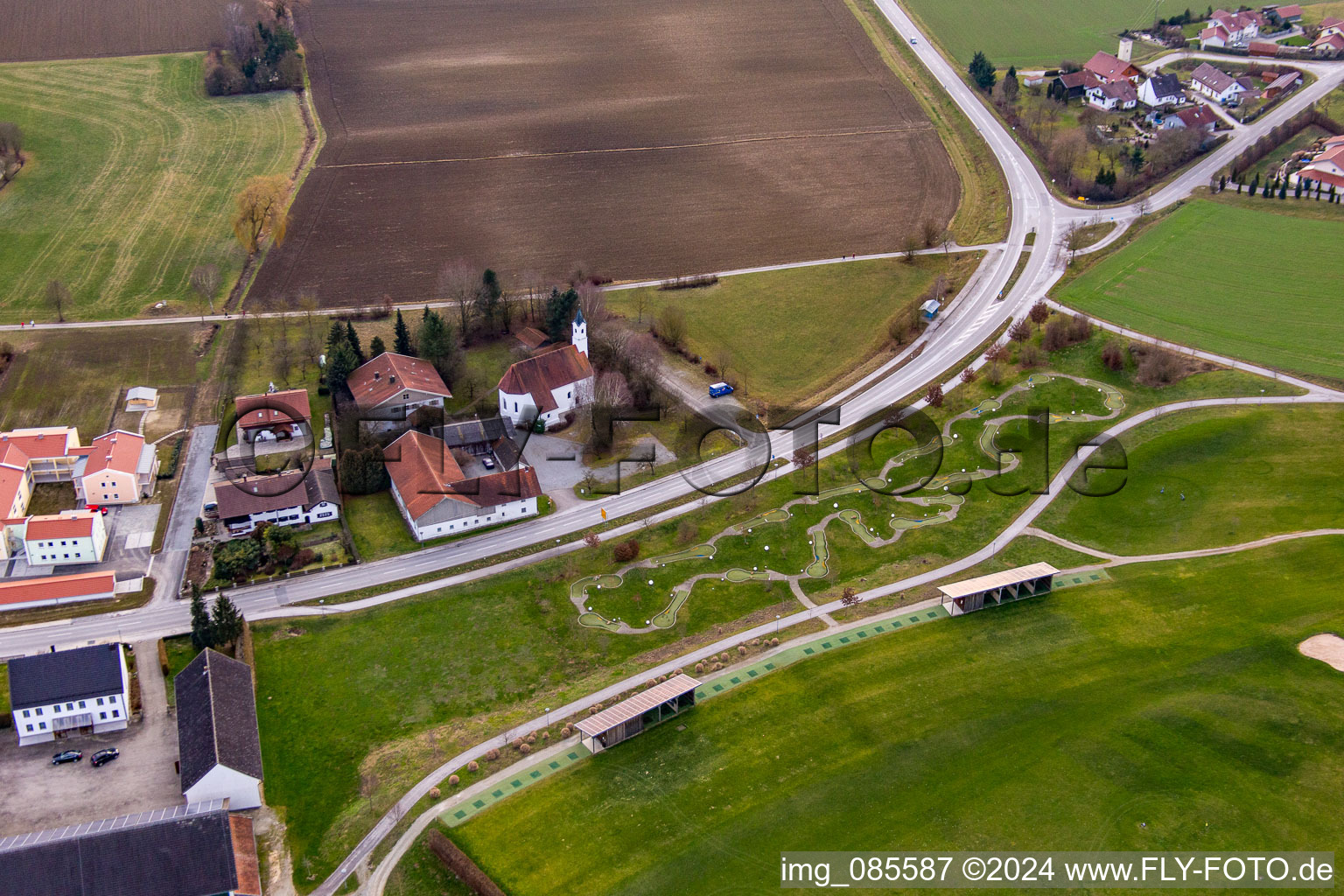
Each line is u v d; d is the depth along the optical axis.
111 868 102.31
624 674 132.75
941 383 189.75
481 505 158.00
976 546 154.25
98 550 150.25
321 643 138.25
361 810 115.25
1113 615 139.50
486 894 103.94
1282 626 135.12
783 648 136.00
